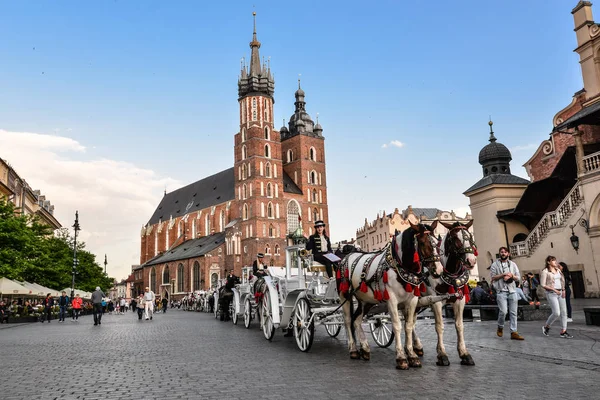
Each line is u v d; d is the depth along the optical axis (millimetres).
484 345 11555
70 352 13031
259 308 17828
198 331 19328
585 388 6914
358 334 10438
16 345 15344
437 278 9164
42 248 43688
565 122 28172
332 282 12086
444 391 6988
